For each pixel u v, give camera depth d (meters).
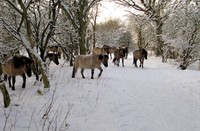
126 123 6.43
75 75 13.91
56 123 5.79
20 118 6.21
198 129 6.18
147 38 37.03
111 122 6.45
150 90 10.52
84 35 18.47
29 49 9.25
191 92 10.28
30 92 9.27
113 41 50.03
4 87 6.96
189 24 23.83
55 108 7.27
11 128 5.34
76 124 6.11
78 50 20.23
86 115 6.86
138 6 32.75
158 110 7.66
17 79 13.01
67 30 16.64
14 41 12.84
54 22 11.38
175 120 6.79
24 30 13.09
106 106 7.80
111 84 11.40
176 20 26.44
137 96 9.35
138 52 20.59
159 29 30.81
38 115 6.53
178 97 9.38
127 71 17.05
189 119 6.90
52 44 19.27
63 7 16.17
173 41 24.42
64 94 9.02
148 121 6.64
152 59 31.69
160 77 14.53
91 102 8.16
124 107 7.82
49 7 11.38
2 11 11.83
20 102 7.66
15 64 9.62
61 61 23.36
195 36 24.22
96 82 11.63
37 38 11.59
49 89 9.30
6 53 12.91
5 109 6.83
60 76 13.34
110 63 23.88
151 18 31.20
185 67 24.22
